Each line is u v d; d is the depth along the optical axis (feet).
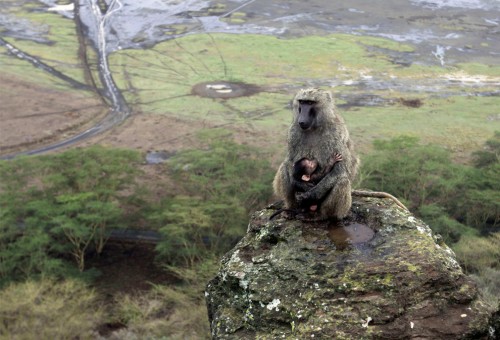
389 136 184.65
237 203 132.77
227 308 22.75
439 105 213.66
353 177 26.86
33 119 201.46
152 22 293.43
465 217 146.82
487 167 158.20
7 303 92.73
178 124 199.62
